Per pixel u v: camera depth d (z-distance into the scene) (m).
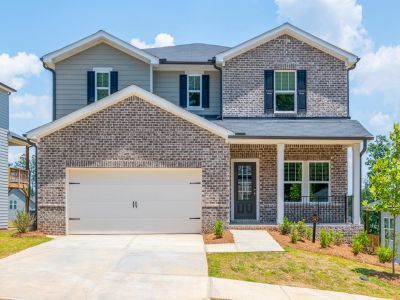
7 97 26.70
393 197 12.74
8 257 12.82
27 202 28.77
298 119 19.53
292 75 19.77
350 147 19.61
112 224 16.84
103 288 9.95
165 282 10.59
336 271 12.43
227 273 11.56
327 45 19.58
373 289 11.36
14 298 9.03
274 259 12.95
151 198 16.95
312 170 19.67
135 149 16.75
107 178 16.92
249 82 19.62
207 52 22.33
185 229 16.91
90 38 19.62
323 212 19.44
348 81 19.84
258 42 19.55
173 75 20.45
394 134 12.79
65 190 16.67
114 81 19.91
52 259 12.56
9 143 28.52
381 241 22.95
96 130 16.73
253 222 18.75
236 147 19.44
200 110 20.27
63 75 19.98
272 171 19.42
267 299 9.80
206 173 16.84
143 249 14.05
